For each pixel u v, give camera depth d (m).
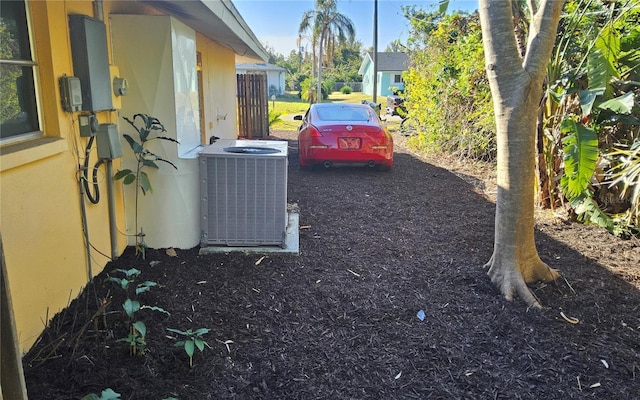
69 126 3.19
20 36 2.79
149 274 3.86
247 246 4.55
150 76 4.10
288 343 3.00
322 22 35.41
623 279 4.08
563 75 5.49
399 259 4.46
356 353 2.93
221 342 2.96
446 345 3.03
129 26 4.01
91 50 3.32
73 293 3.28
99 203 3.74
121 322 3.06
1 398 1.42
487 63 3.68
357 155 8.63
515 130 3.62
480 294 3.74
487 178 8.68
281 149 4.71
